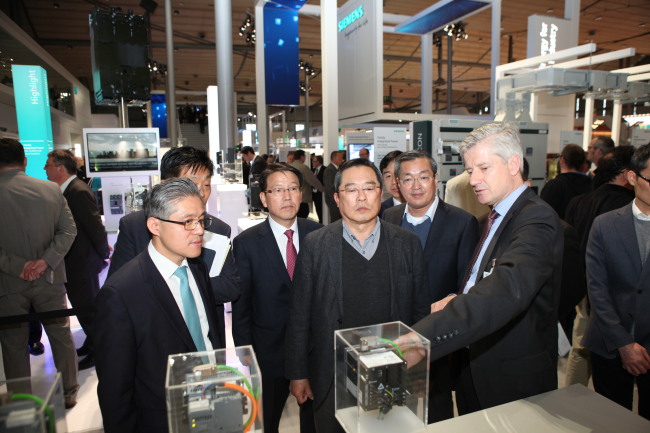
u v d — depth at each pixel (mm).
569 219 2574
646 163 1506
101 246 2734
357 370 817
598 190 2295
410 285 1435
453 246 1812
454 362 1630
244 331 1799
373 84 5777
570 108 7133
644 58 16594
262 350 1749
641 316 1575
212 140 6375
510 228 1220
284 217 1791
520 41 14516
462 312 912
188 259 1367
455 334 893
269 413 1766
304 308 1429
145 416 1153
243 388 771
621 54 5207
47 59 9742
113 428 1081
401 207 2113
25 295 2211
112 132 3924
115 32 5000
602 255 1708
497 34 6465
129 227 1766
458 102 24203
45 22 11492
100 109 21109
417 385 831
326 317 1366
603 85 4727
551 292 1224
